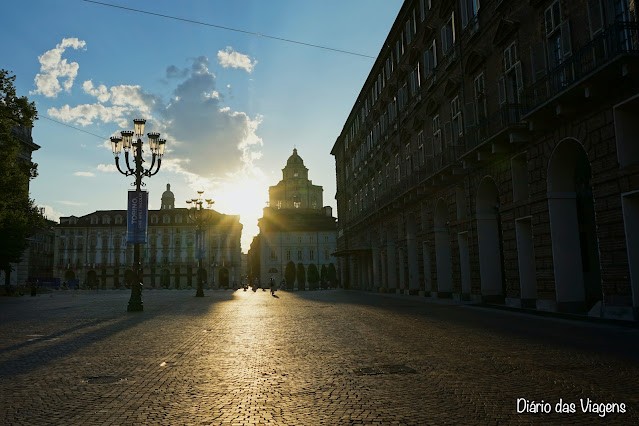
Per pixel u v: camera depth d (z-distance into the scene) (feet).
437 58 90.74
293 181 371.15
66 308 86.02
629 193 42.73
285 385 22.57
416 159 101.96
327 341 36.99
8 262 161.38
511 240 65.05
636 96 41.45
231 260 354.33
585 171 55.36
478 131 69.21
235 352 32.55
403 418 17.03
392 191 116.47
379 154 138.62
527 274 62.54
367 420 16.88
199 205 148.15
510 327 43.70
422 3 98.17
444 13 85.56
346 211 193.26
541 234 57.16
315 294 151.12
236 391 21.56
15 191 96.68
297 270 248.73
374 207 135.23
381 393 20.61
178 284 348.38
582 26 48.57
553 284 54.85
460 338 37.01
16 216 104.17
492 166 70.03
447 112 85.97
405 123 112.27
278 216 342.23
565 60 49.52
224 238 355.56
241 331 45.06
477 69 73.72
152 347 35.19
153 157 78.89
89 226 349.20
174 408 18.89
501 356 28.76
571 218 55.01
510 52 63.16
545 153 55.88
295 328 46.85
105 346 35.86
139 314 68.18
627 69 39.32
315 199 373.20
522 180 63.46
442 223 93.76
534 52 53.93
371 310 68.13
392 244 130.31
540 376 23.17
